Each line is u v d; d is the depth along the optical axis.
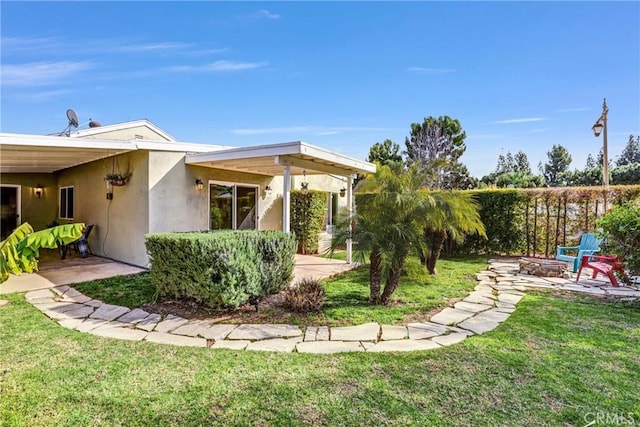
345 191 13.54
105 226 10.34
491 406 2.90
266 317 5.30
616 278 7.20
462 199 7.71
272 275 6.29
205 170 9.90
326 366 3.65
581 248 9.12
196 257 5.41
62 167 11.97
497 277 8.15
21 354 3.99
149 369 3.61
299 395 3.09
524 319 5.08
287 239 6.78
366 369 3.57
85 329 4.84
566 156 38.16
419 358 3.82
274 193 12.47
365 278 8.17
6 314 5.47
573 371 3.49
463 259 11.09
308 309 5.54
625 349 4.01
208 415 2.82
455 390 3.15
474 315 5.31
